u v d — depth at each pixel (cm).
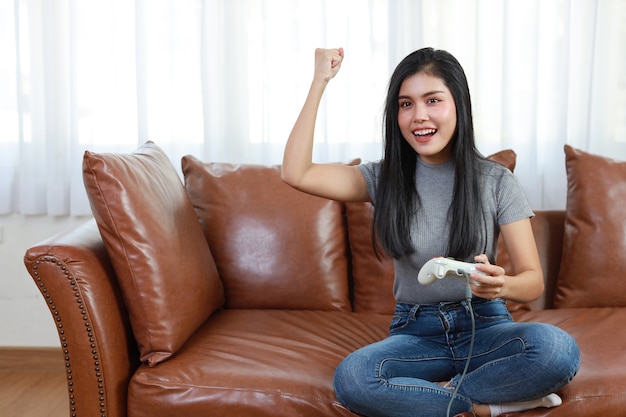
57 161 300
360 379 179
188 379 190
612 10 288
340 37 293
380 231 200
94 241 206
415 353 190
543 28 289
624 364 193
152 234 200
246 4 293
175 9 293
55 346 316
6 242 311
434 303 198
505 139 288
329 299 252
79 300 189
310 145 197
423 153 192
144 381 191
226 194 259
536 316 240
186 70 296
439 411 178
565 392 180
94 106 296
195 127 300
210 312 233
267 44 291
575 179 257
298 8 290
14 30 297
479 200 193
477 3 284
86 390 193
